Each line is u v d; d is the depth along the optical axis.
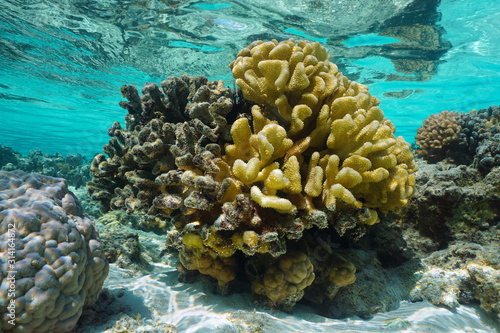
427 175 0.92
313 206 0.56
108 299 0.62
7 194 0.52
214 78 2.60
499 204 0.80
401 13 1.65
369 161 0.54
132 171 0.68
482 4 1.55
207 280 0.71
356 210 0.58
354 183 0.54
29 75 2.94
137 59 2.39
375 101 0.73
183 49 2.19
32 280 0.47
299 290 0.64
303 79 0.56
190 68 2.45
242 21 1.83
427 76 2.35
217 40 2.04
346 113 0.58
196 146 0.58
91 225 0.58
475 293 0.70
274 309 0.64
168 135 0.62
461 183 0.88
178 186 0.59
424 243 0.84
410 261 0.80
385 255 0.81
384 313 0.68
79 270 0.51
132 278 0.75
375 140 0.59
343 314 0.68
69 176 2.43
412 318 0.66
